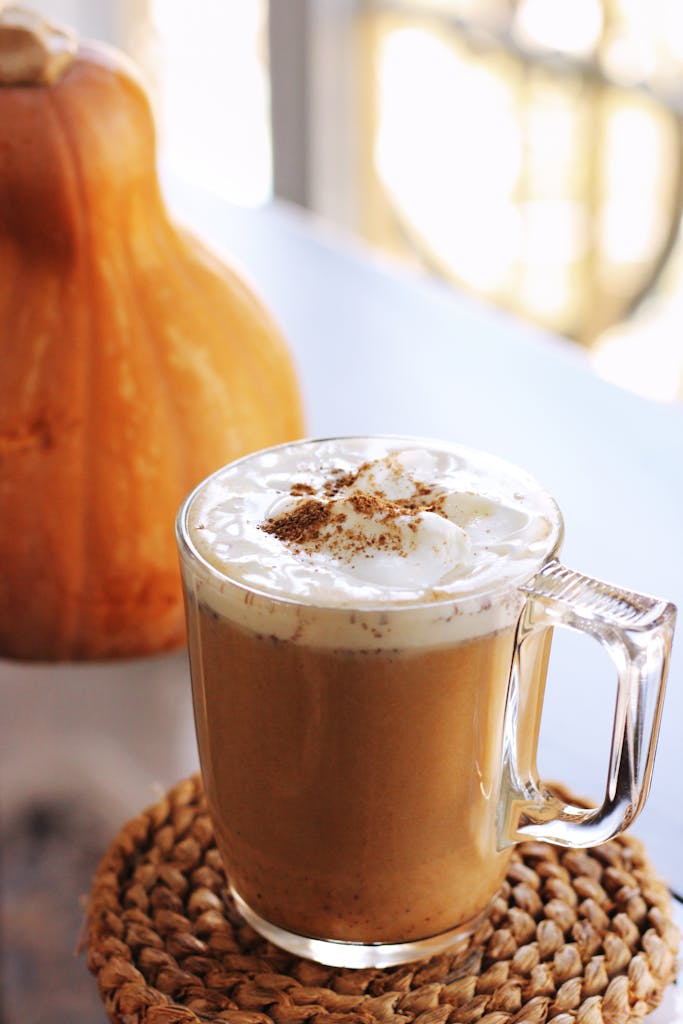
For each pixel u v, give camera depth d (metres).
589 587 0.42
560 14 1.34
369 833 0.43
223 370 0.56
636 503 0.63
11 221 0.54
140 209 0.55
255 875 0.45
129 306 0.55
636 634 0.41
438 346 0.77
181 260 0.57
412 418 0.69
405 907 0.44
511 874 0.48
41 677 0.57
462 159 1.48
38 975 0.47
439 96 1.44
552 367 0.74
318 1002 0.45
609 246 1.44
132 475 0.55
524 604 0.42
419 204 1.50
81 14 1.54
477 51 1.41
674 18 1.27
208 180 1.60
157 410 0.55
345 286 0.86
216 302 0.57
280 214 0.98
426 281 0.88
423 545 0.42
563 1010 0.45
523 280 1.51
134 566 0.56
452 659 0.41
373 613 0.40
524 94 1.40
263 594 0.41
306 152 1.40
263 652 0.41
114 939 0.46
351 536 0.43
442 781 0.43
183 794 0.51
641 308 1.45
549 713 0.54
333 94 1.38
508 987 0.45
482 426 0.68
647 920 0.47
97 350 0.54
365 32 1.37
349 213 1.47
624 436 0.68
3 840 0.50
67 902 0.49
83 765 0.53
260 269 0.88
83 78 0.54
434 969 0.46
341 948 0.45
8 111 0.53
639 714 0.42
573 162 1.41
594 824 0.44
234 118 1.62
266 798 0.43
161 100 1.66
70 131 0.53
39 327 0.54
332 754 0.42
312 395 0.71
